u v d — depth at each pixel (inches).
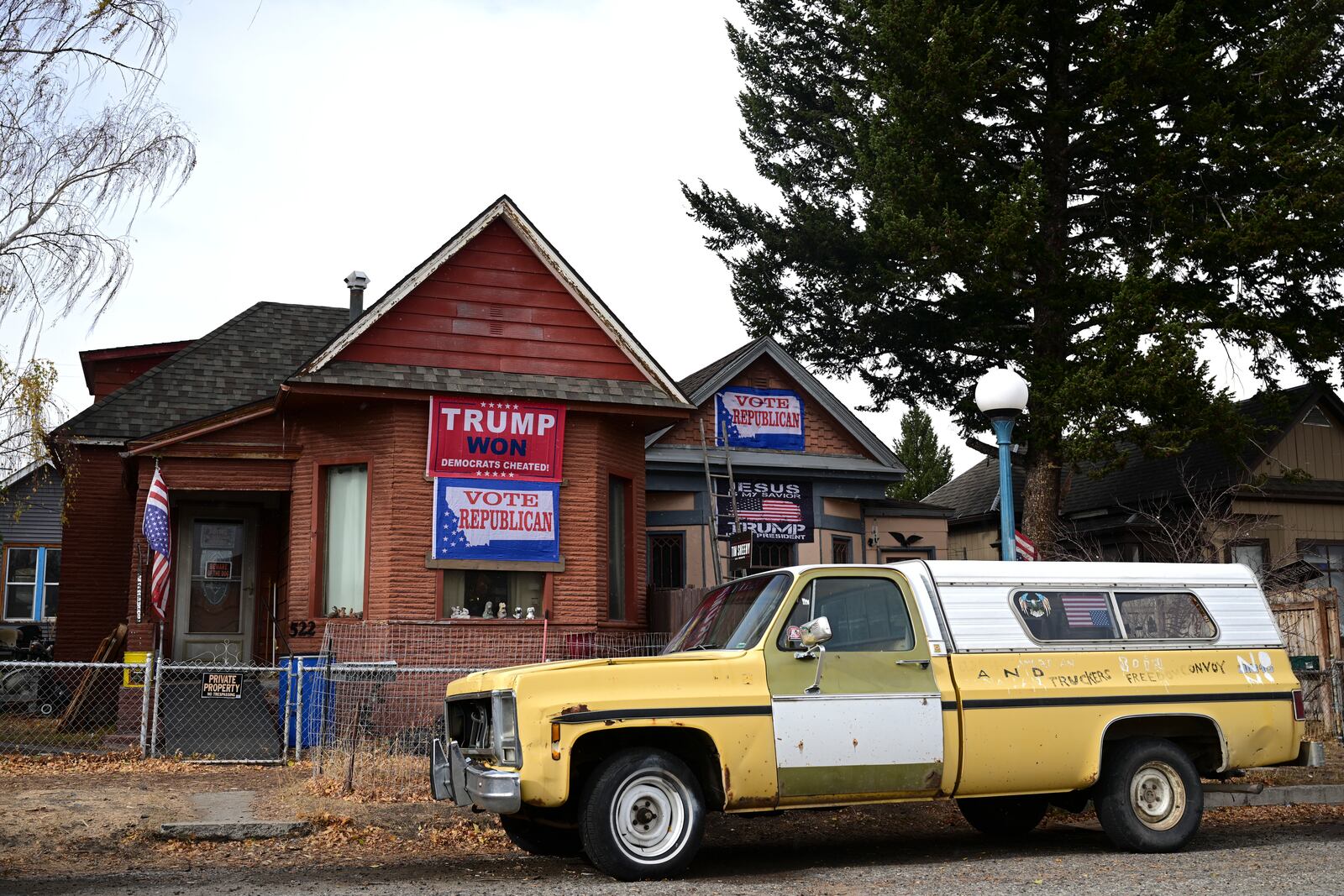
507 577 633.6
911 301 903.7
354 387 603.5
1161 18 700.0
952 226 713.6
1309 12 727.1
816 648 314.8
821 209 1024.9
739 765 303.0
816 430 911.7
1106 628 348.8
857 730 313.6
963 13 753.6
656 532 858.1
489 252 655.8
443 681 576.4
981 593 339.9
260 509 724.0
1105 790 339.6
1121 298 684.1
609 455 672.4
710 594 362.3
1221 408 679.1
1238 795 428.1
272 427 641.0
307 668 524.7
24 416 589.9
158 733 544.7
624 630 669.3
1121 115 734.5
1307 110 732.7
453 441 620.1
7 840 336.5
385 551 606.5
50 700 727.1
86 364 863.1
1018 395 456.1
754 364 896.9
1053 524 791.7
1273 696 356.5
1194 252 722.8
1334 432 984.3
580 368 663.1
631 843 293.9
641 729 303.3
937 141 749.9
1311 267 754.8
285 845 346.0
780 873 305.0
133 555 638.5
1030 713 329.1
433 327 636.1
